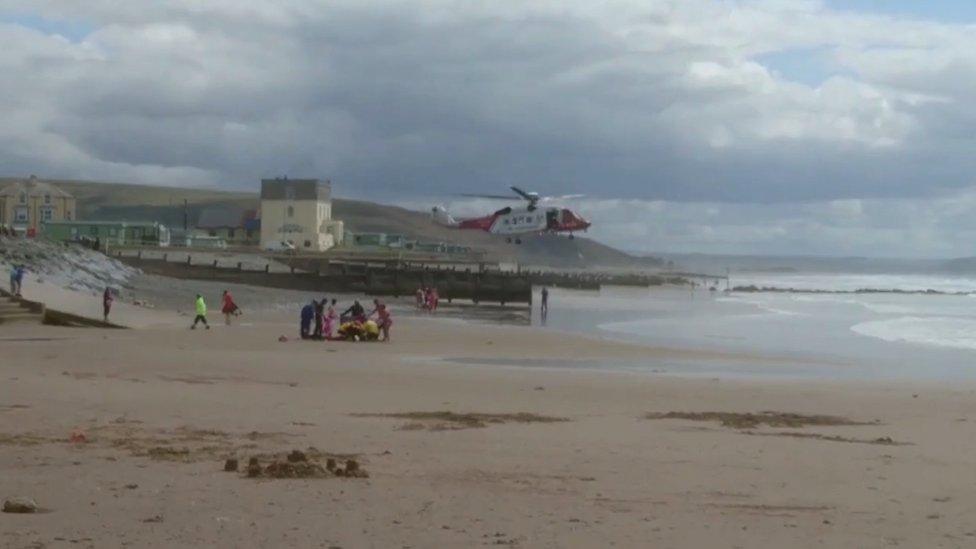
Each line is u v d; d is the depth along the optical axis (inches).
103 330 1834.4
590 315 3147.1
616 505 478.9
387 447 655.8
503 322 2630.4
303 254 5639.8
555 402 979.9
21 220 6225.4
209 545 382.9
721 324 2736.2
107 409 819.4
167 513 438.3
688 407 964.0
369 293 3902.6
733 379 1289.4
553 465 596.4
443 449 652.1
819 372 1451.8
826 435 777.6
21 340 1562.5
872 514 470.9
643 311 3462.1
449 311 3139.8
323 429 737.0
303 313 1800.0
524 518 442.3
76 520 421.7
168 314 2279.8
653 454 649.0
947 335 2390.5
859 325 2785.4
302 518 433.7
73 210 6437.0
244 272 3907.5
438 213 4830.2
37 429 700.7
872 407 1001.5
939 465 627.2
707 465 608.4
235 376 1155.3
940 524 449.1
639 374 1333.7
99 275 3088.1
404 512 450.0
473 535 406.6
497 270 6048.2
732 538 411.8
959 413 957.8
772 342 2091.5
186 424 744.3
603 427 788.0
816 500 505.4
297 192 7007.9
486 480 541.6
